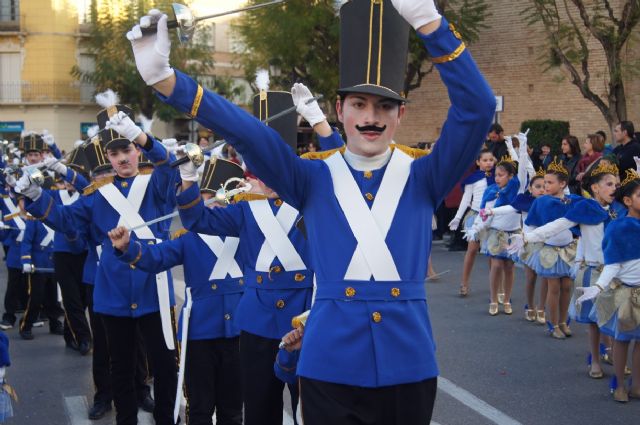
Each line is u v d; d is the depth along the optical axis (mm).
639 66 16312
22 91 36156
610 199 7164
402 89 3375
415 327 3289
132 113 6508
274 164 3260
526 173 9547
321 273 3326
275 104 5461
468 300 10586
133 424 5895
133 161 6098
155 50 3006
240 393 5473
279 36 20750
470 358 7836
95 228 6066
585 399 6637
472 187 10891
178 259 5395
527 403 6539
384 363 3217
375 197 3318
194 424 5336
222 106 3150
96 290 5949
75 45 36406
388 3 3264
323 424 3234
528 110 23078
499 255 9578
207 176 6219
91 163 6562
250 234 4938
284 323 4840
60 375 7738
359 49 3299
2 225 9305
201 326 5355
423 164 3348
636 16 15766
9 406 5527
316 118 4953
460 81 3057
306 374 3275
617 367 6578
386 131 3326
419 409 3287
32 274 9203
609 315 6551
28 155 11055
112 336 5844
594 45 21109
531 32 22797
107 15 32312
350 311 3250
